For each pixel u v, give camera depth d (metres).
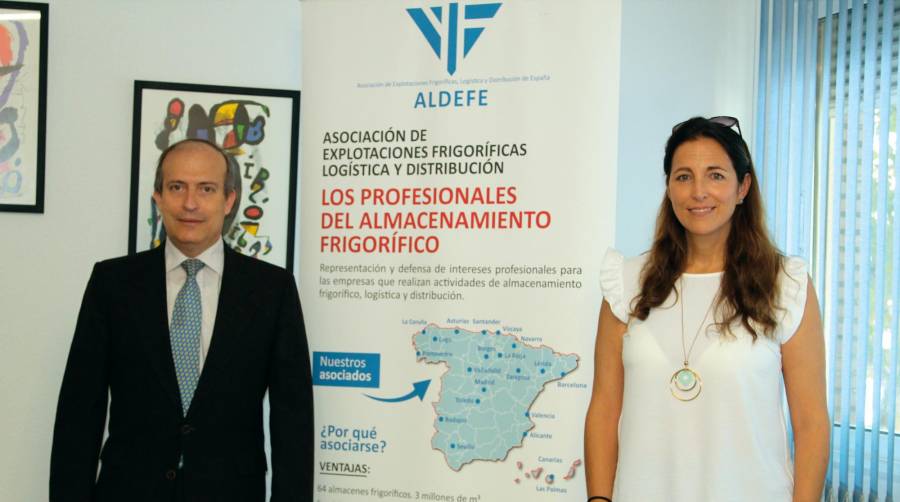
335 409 2.25
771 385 1.60
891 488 2.14
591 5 2.14
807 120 2.46
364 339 2.24
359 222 2.26
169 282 1.97
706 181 1.63
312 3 2.30
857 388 2.26
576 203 2.14
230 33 2.62
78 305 2.57
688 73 2.70
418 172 2.23
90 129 2.58
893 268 2.14
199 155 1.93
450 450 2.19
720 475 1.56
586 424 1.80
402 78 2.24
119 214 2.58
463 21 2.21
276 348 1.99
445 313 2.20
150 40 2.60
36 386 2.56
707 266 1.73
